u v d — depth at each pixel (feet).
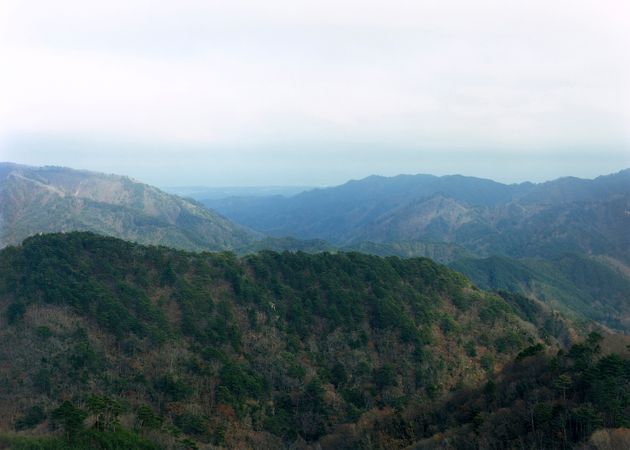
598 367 218.59
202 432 259.19
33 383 252.62
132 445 217.97
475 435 222.89
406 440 265.34
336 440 280.10
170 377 279.08
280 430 286.87
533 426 204.85
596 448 176.86
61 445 205.77
